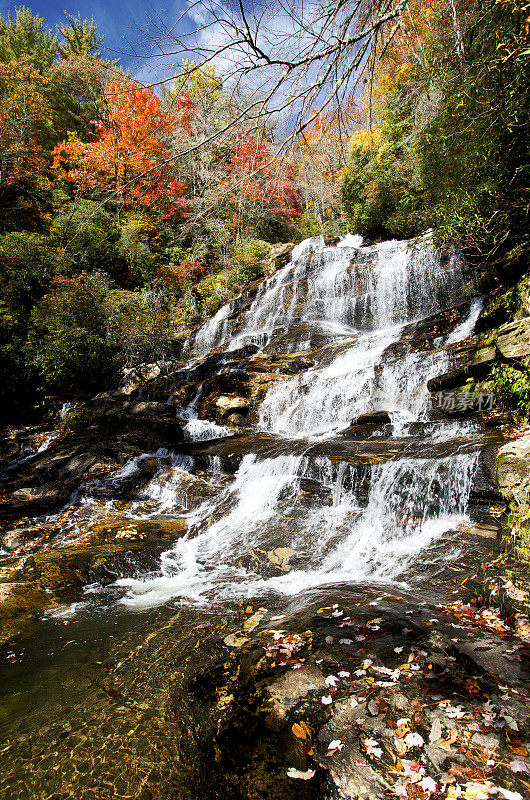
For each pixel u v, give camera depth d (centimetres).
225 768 189
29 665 303
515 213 685
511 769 163
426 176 904
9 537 572
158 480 711
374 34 303
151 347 1232
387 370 769
